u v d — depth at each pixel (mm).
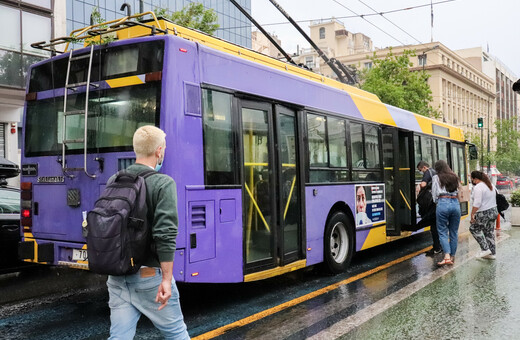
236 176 5359
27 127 5801
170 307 2994
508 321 4965
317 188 6930
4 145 18344
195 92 4938
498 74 94688
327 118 7379
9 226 6730
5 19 16344
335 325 4863
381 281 6961
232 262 5223
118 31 5582
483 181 8602
